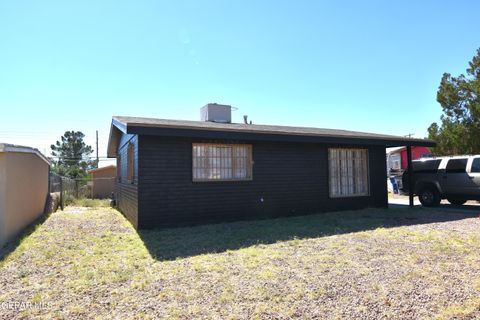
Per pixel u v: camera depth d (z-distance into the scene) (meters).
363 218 8.53
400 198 15.48
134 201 7.93
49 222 8.71
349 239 5.93
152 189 7.38
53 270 4.35
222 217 8.15
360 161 10.78
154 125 6.83
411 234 6.30
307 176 9.52
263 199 8.76
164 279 3.86
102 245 5.75
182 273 4.07
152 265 4.45
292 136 8.39
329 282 3.68
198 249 5.31
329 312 2.94
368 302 3.14
